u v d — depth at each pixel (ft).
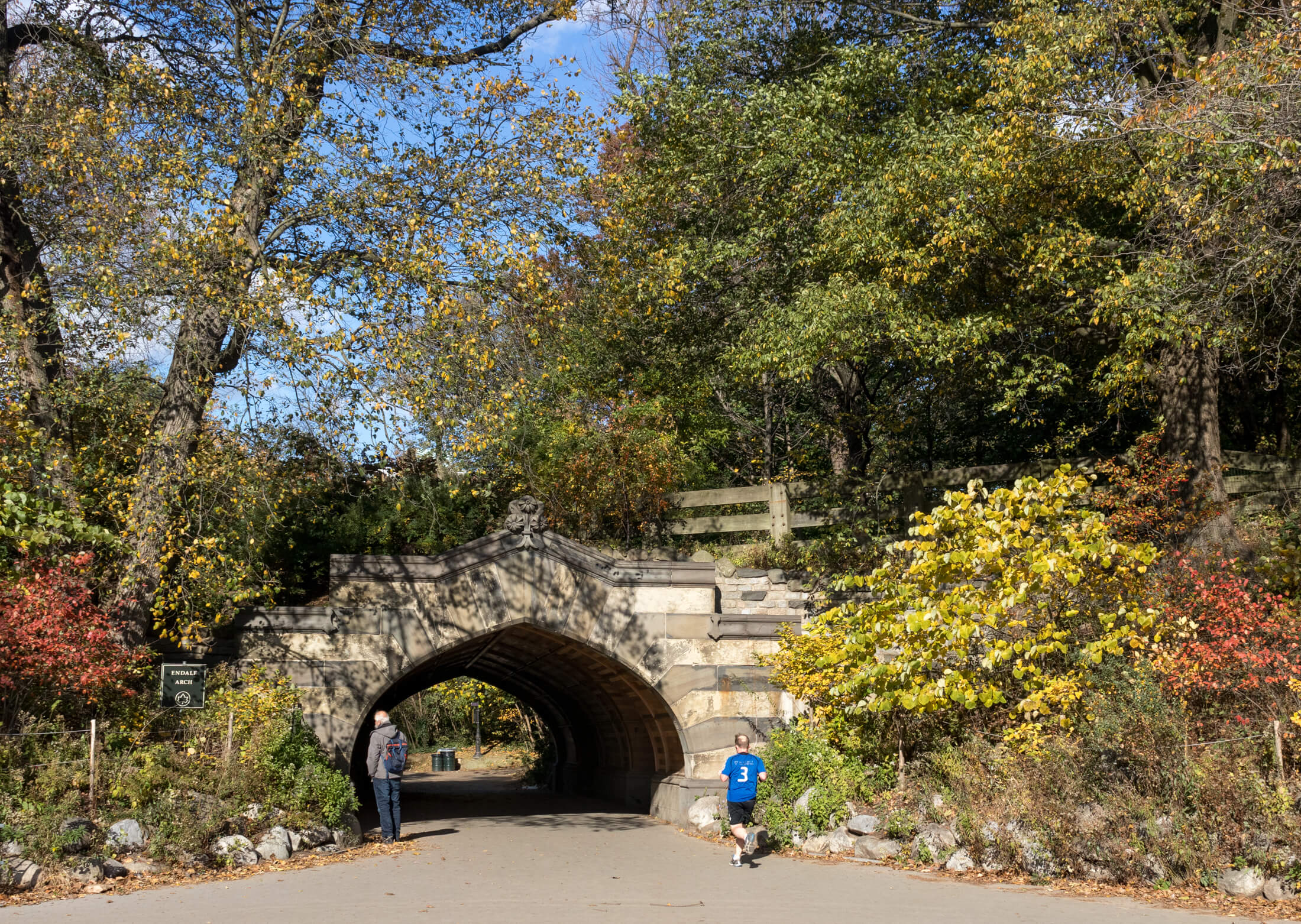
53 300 44.93
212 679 45.93
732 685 54.03
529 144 48.14
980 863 35.94
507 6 54.44
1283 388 68.03
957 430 81.71
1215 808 32.37
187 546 45.98
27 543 31.22
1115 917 28.07
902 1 65.77
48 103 45.68
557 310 48.75
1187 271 46.70
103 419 49.21
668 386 69.62
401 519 65.51
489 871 37.58
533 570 52.60
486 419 45.09
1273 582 43.09
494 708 107.24
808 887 33.68
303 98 45.52
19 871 32.14
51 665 38.06
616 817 59.72
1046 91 48.98
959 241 52.70
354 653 49.73
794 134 57.88
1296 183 41.78
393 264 44.45
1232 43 51.16
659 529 68.69
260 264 45.83
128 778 37.19
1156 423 58.90
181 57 49.52
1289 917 28.19
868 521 62.03
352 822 44.47
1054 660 41.98
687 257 61.62
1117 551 39.96
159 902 30.55
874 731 44.55
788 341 54.85
